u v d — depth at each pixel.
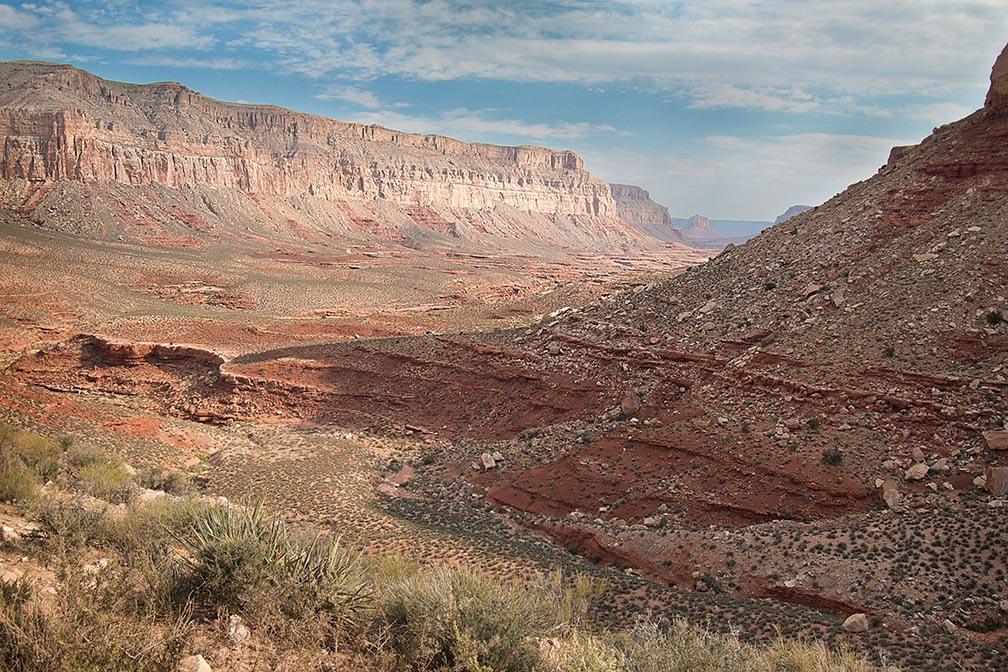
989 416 34.00
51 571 12.20
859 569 26.12
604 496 38.78
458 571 14.95
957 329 39.00
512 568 27.80
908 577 24.98
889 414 36.56
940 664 18.91
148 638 9.64
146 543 13.53
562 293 132.62
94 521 14.68
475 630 12.49
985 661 18.88
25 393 48.00
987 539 25.61
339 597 12.83
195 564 12.48
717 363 47.19
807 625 22.47
